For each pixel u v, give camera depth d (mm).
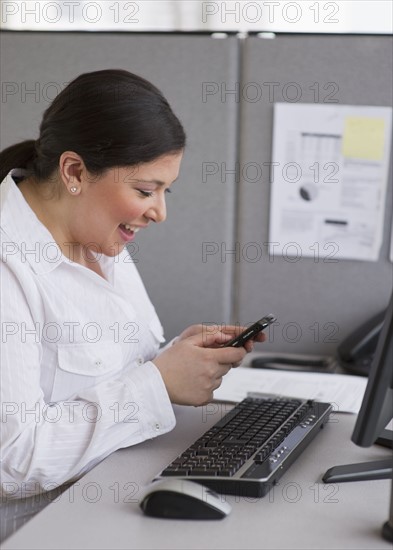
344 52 1720
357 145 1741
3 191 1254
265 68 1755
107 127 1173
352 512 981
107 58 1807
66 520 954
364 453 1187
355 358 1666
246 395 1452
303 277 1819
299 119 1755
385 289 1786
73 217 1254
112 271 1452
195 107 1793
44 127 1245
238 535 916
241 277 1846
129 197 1204
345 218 1774
